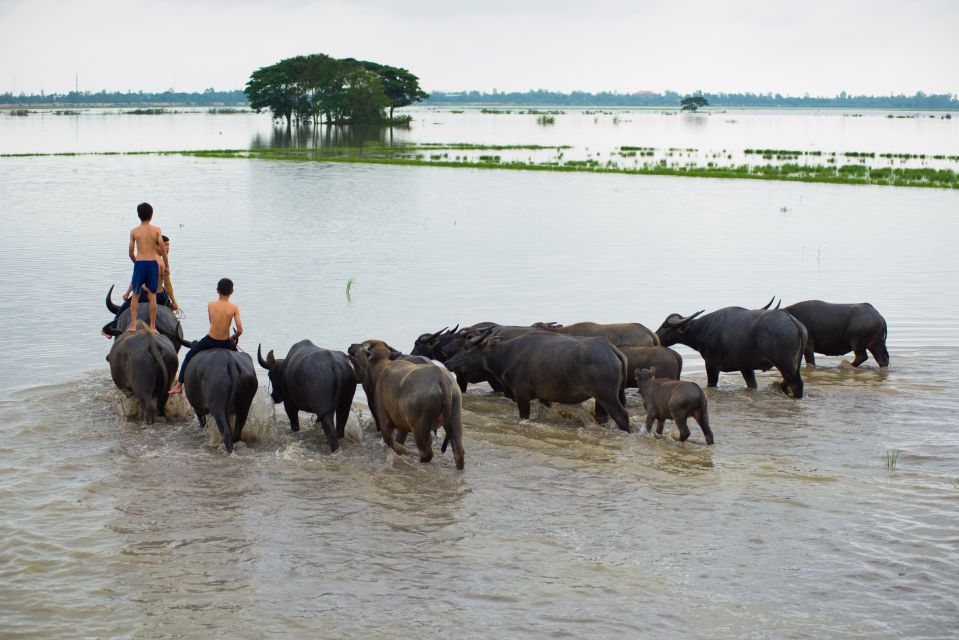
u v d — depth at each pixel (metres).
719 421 14.41
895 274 26.06
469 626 8.30
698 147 99.38
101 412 14.41
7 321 19.80
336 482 11.82
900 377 16.78
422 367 12.41
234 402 12.88
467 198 45.97
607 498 11.23
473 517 10.68
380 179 56.34
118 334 15.65
